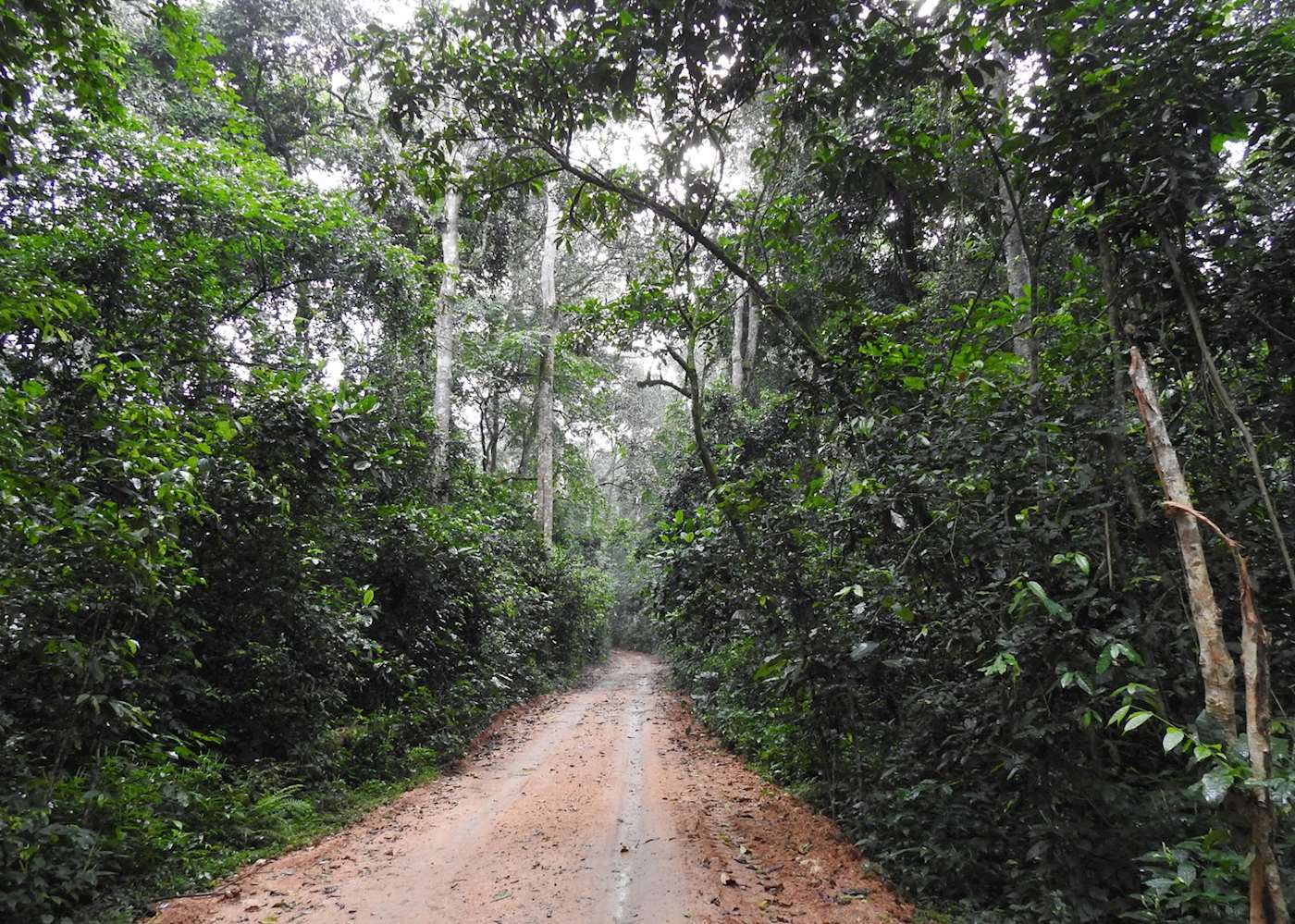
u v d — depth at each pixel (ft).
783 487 22.54
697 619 28.37
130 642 16.75
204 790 19.89
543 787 26.23
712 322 30.22
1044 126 15.01
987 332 20.45
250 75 54.70
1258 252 14.58
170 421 19.34
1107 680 12.94
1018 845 15.02
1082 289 19.48
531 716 47.47
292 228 37.63
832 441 20.51
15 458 14.65
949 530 16.33
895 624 18.75
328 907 14.84
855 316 21.54
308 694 24.79
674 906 14.44
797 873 16.44
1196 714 14.28
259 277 41.24
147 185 32.96
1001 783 16.01
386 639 33.88
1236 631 15.39
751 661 31.78
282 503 22.29
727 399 52.34
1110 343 15.97
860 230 36.76
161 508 16.80
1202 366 15.40
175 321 30.01
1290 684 14.65
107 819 15.76
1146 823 13.38
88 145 30.89
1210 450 15.90
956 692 17.42
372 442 27.68
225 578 23.02
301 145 60.03
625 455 107.86
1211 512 15.19
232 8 52.70
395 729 29.89
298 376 24.71
